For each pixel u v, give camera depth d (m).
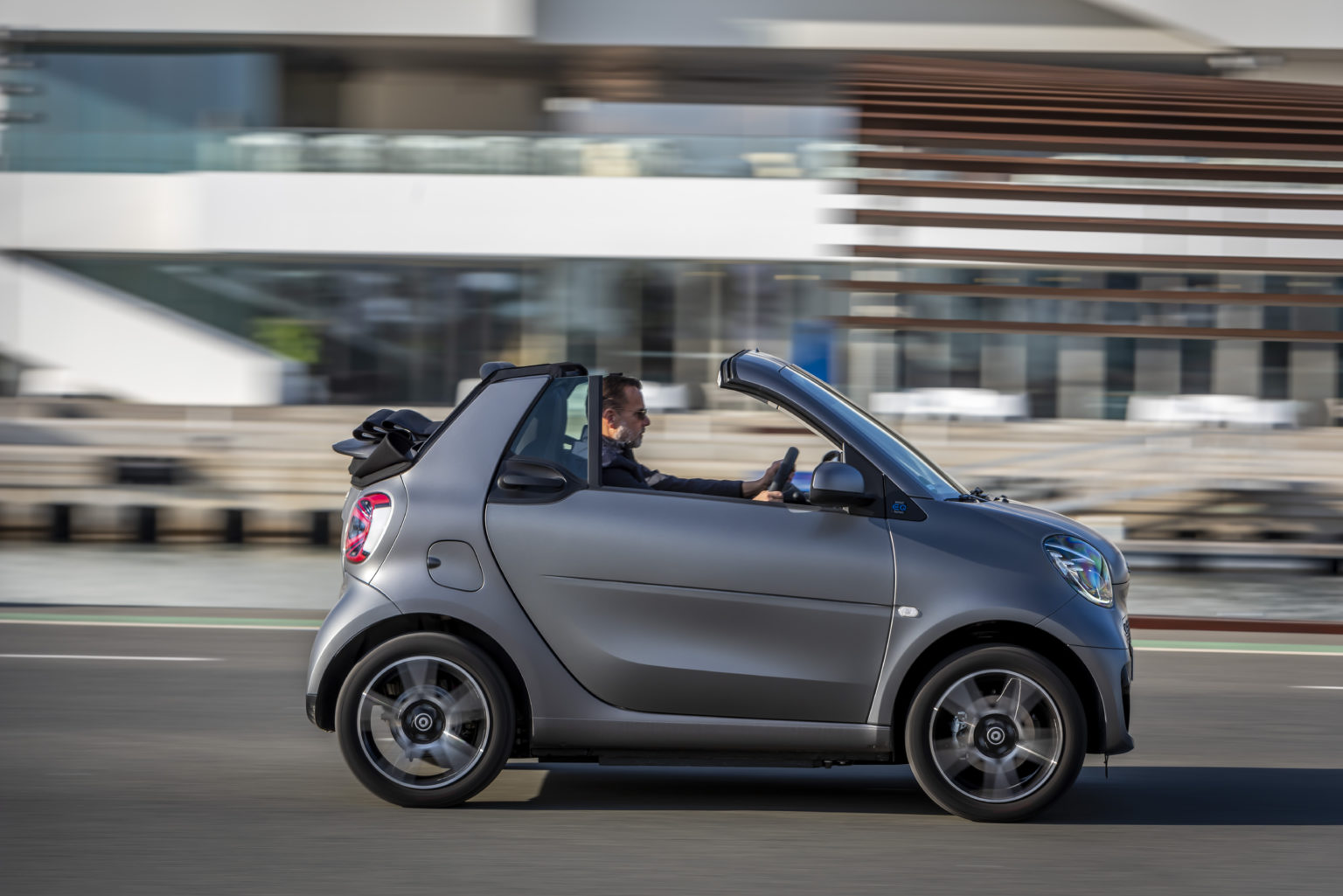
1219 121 41.31
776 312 40.00
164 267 42.72
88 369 42.75
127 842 9.33
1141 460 31.06
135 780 10.99
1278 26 46.38
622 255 40.25
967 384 39.56
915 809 10.45
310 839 9.41
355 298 41.81
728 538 10.00
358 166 41.19
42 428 33.44
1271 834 9.89
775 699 9.98
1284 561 28.67
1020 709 9.85
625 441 10.40
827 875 8.78
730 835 9.67
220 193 41.31
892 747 9.98
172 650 17.05
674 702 10.02
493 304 41.16
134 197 42.62
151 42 45.06
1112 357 39.34
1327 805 10.73
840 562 9.93
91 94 45.12
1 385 42.94
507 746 10.06
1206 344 39.28
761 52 46.78
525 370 10.51
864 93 42.25
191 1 44.12
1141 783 11.38
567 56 47.00
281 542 32.72
